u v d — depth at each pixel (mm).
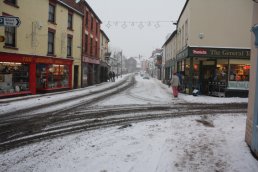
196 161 6359
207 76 21953
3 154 6836
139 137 8328
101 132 8938
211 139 8180
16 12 17547
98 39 38188
